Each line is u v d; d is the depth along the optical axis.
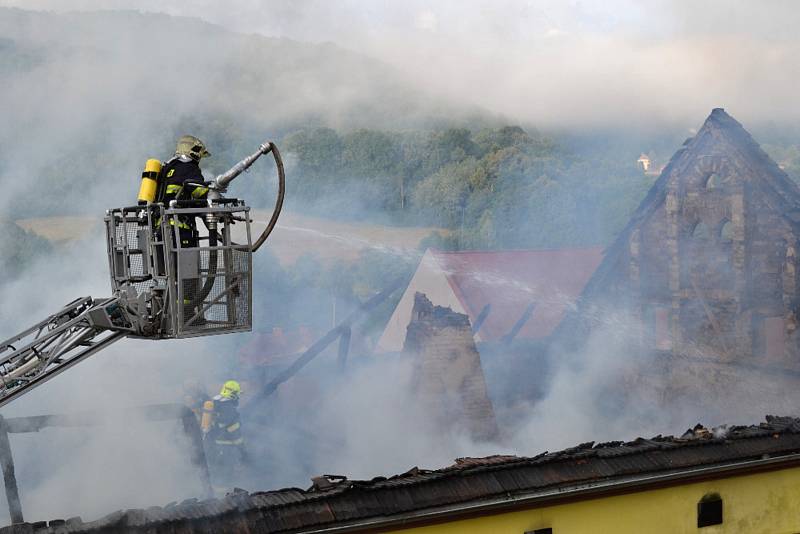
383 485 10.10
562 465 11.15
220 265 9.50
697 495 12.09
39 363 9.23
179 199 9.42
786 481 12.69
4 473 9.34
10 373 9.11
